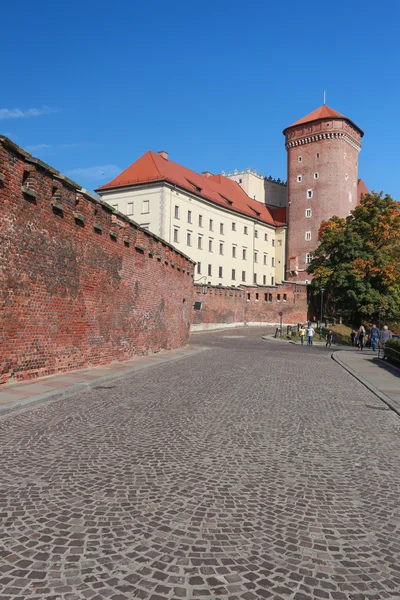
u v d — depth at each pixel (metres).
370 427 9.41
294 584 3.60
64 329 14.91
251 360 23.84
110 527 4.38
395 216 57.84
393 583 3.68
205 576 3.65
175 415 9.56
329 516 4.87
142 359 21.38
